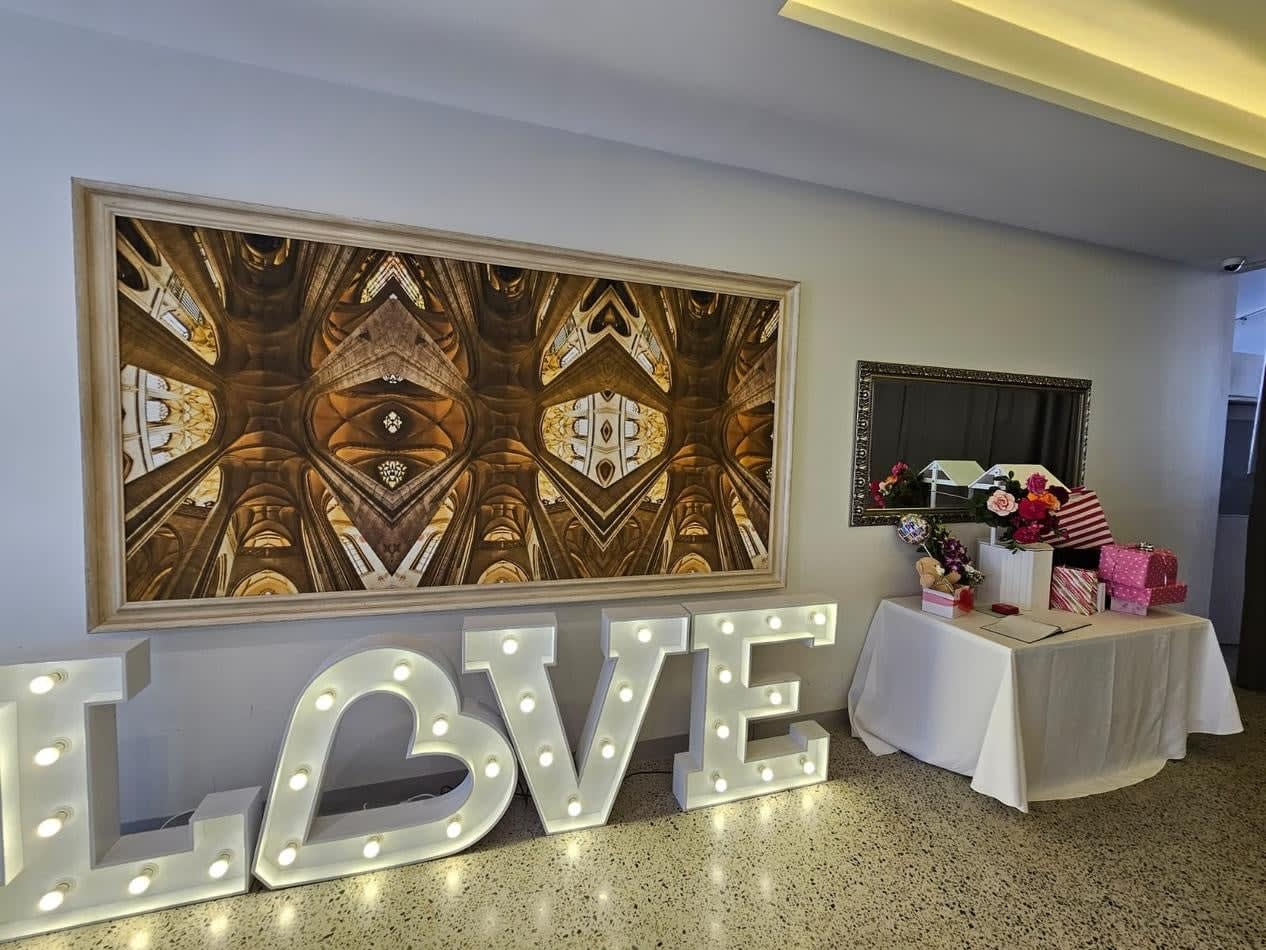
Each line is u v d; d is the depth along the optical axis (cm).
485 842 184
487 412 198
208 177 168
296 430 179
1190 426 341
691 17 138
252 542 177
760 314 232
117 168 161
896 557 268
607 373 212
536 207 200
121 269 161
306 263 176
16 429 157
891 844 185
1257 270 333
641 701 193
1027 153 201
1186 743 253
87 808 145
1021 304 286
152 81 162
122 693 145
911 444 266
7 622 160
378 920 152
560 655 214
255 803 166
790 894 164
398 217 185
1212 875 174
